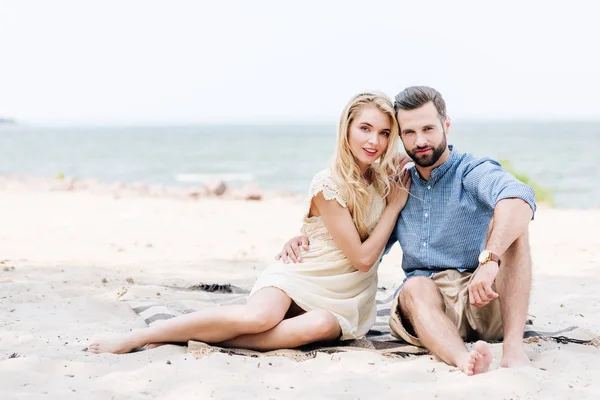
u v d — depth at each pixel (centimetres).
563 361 312
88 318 400
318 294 347
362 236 362
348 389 278
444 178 348
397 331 352
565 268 593
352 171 348
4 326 371
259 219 952
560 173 2386
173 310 414
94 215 967
